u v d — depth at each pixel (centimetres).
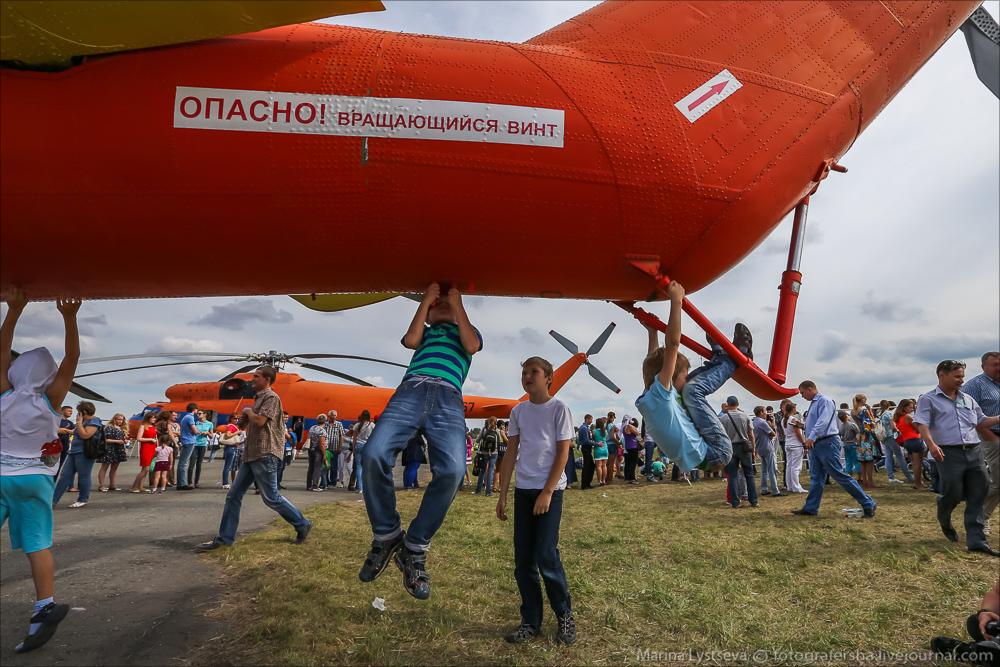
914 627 269
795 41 329
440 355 263
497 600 323
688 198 285
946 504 429
